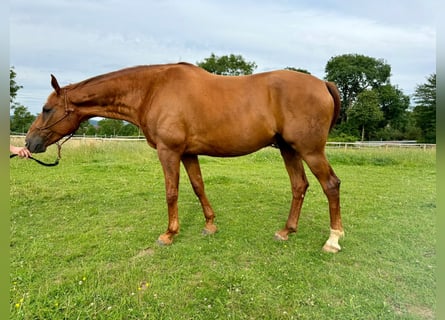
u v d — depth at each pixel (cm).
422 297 231
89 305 218
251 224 391
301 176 340
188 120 304
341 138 3469
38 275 259
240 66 4641
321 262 286
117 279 254
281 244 327
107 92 332
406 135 3897
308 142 290
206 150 318
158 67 329
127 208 463
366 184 694
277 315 211
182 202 495
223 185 629
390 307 220
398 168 989
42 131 334
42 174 738
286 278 256
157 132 313
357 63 4928
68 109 334
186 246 319
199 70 325
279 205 484
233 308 218
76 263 283
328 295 234
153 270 270
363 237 350
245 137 300
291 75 298
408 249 316
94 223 392
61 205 473
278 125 298
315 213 441
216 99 301
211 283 247
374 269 274
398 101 4544
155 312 213
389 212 453
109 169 819
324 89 295
